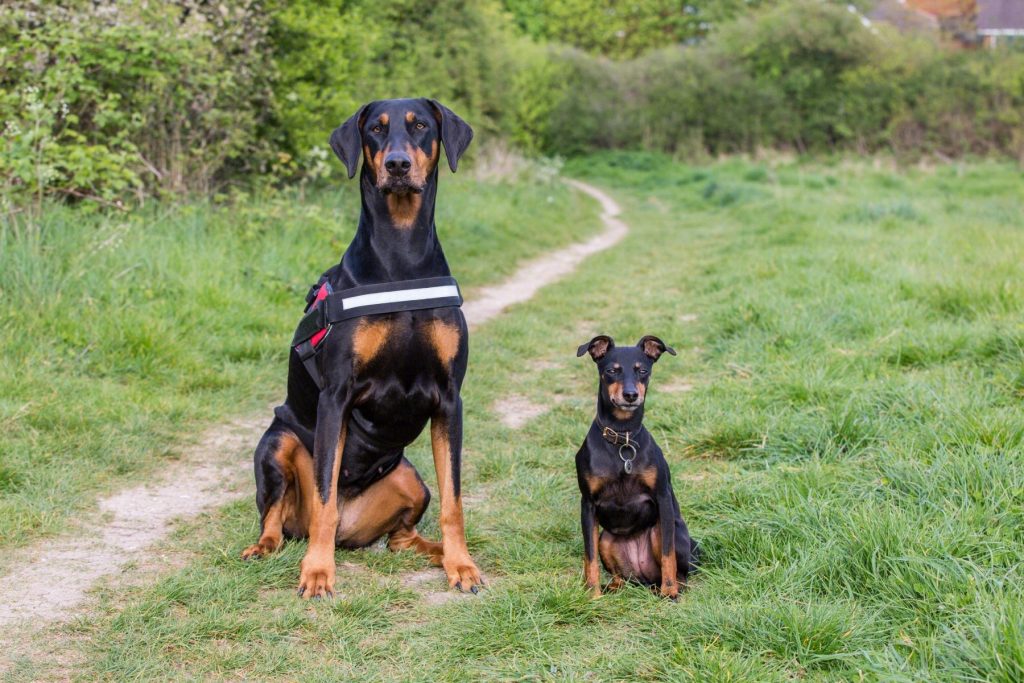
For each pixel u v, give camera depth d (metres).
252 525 4.08
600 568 3.74
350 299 3.52
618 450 3.49
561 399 6.23
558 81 34.12
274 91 10.94
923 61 30.27
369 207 3.67
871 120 30.34
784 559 3.44
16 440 4.74
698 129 32.69
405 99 3.75
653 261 12.24
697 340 7.33
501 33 25.27
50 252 6.97
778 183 22.48
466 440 5.34
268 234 9.47
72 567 3.63
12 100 7.68
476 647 2.98
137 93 8.99
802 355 6.30
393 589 3.42
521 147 29.38
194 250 8.20
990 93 28.45
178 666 2.90
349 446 3.74
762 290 8.40
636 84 34.31
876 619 2.97
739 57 33.94
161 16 8.87
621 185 27.97
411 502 3.87
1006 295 6.95
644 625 3.12
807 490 3.97
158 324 6.55
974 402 4.68
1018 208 14.89
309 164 11.12
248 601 3.34
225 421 5.60
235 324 7.27
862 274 8.52
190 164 9.91
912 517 3.52
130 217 8.12
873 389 5.18
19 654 2.95
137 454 4.87
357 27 12.17
